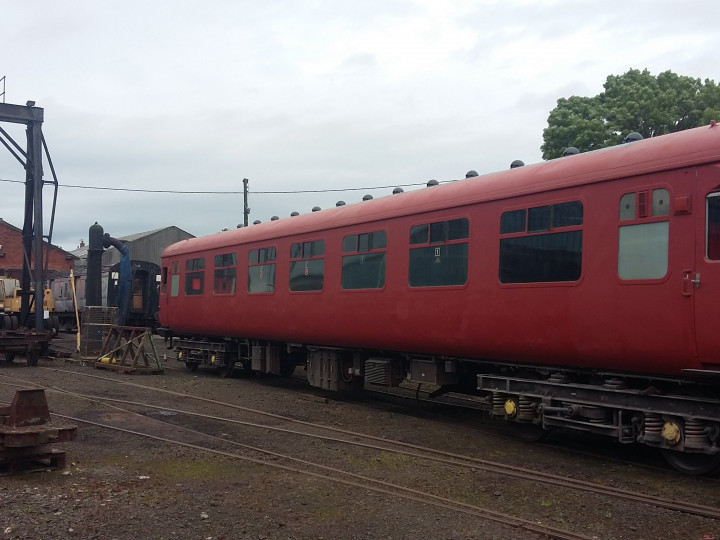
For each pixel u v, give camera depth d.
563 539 4.82
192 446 7.61
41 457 6.35
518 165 8.73
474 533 4.91
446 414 10.62
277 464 6.93
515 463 7.25
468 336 8.45
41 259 17.58
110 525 4.94
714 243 6.00
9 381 12.88
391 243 9.74
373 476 6.57
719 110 19.56
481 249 8.30
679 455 6.72
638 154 6.73
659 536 4.92
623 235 6.75
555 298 7.36
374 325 10.02
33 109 17.31
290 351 12.95
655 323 6.40
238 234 13.94
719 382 6.10
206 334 15.28
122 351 16.33
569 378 7.66
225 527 4.98
